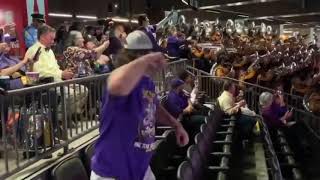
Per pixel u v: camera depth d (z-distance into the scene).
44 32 4.50
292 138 7.63
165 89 6.98
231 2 14.98
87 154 3.61
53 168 3.12
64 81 3.98
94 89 4.57
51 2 11.12
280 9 17.41
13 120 3.31
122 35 5.64
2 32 5.34
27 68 4.52
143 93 2.15
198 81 9.45
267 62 12.93
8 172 3.22
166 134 4.52
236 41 15.38
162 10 14.02
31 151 3.65
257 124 7.62
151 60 1.99
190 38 12.69
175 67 8.12
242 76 12.27
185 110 6.26
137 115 2.13
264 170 6.11
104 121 2.17
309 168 6.53
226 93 8.01
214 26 14.88
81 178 3.25
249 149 7.30
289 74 12.04
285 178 5.73
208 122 5.96
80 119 4.36
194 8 14.62
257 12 18.22
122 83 1.92
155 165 3.79
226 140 5.72
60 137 3.97
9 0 7.13
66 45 5.79
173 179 4.20
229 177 5.03
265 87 10.97
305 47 16.95
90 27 6.92
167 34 10.59
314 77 11.07
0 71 4.11
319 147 6.23
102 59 5.61
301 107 10.22
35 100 3.65
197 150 4.27
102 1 13.14
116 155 2.14
